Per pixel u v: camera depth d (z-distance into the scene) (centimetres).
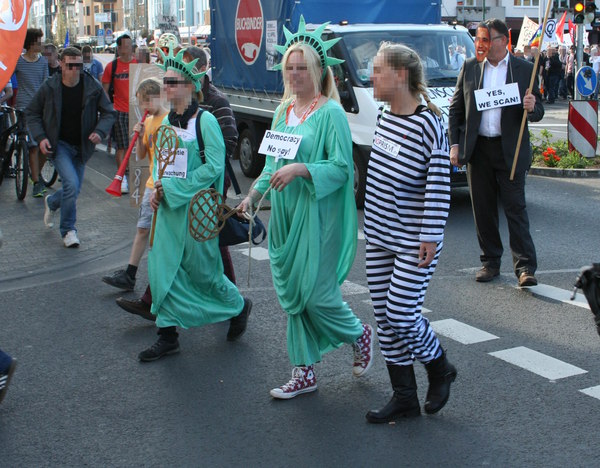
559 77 2964
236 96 1341
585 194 1145
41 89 816
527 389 482
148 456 406
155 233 523
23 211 1033
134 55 1362
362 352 488
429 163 399
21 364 533
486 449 407
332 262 453
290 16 1179
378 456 402
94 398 478
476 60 688
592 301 397
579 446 410
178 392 485
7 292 696
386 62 398
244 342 569
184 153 511
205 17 4888
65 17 8394
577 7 1565
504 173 686
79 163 853
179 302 526
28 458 406
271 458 402
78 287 711
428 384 476
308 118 446
